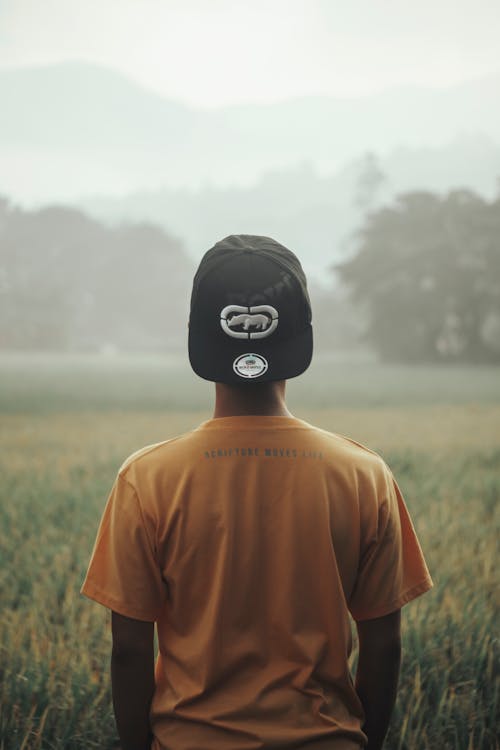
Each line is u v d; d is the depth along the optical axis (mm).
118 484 1580
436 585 4473
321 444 1583
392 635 1631
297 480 1542
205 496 1525
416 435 15875
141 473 1562
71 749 2879
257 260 1537
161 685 1587
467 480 9250
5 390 35531
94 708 3053
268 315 1513
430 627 3703
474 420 20188
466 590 4402
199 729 1502
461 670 3381
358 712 1594
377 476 1610
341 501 1557
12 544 5738
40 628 3854
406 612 3932
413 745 2848
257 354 1524
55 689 3205
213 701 1510
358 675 1670
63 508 7375
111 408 26016
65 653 3502
